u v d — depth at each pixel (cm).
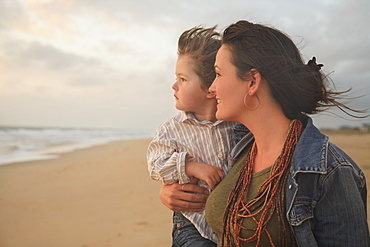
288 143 132
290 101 134
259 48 134
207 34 188
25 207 683
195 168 173
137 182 847
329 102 137
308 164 122
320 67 138
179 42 192
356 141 1736
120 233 489
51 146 2402
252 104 138
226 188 152
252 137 161
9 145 2433
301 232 122
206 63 180
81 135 4625
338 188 118
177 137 188
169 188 178
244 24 141
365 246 118
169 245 433
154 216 556
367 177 657
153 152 192
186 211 177
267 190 131
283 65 132
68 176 1016
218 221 150
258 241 129
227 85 139
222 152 182
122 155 1587
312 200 121
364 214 120
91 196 735
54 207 671
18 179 1004
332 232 119
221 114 143
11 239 505
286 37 138
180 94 187
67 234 509
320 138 126
